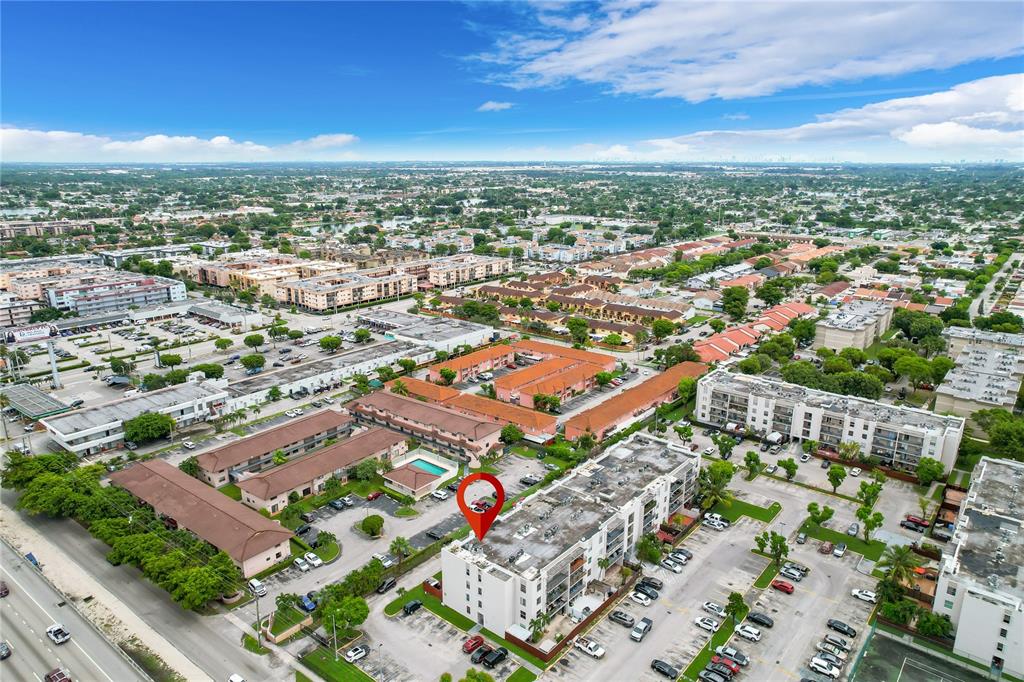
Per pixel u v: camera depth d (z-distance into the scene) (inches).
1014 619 4749.0
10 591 5900.6
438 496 7485.2
